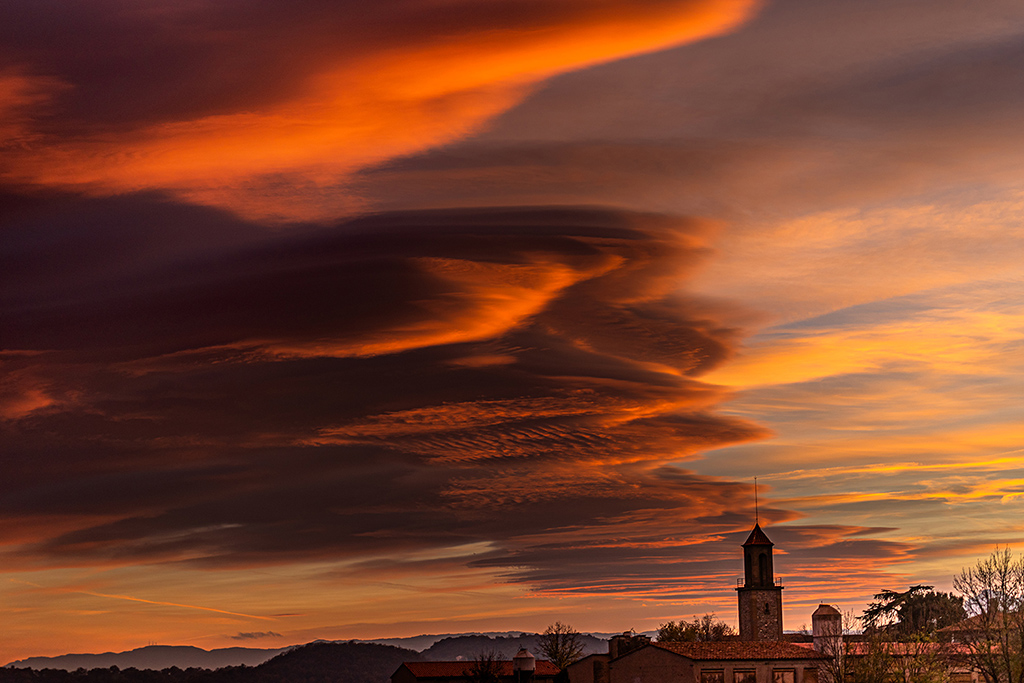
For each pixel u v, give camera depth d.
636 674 164.12
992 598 148.88
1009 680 140.62
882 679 153.75
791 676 158.38
